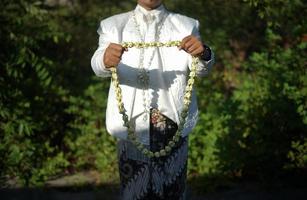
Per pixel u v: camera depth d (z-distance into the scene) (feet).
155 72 10.47
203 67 10.56
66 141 20.25
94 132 19.99
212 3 21.79
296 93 17.33
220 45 21.72
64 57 21.63
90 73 21.97
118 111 10.62
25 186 17.87
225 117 18.39
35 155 19.08
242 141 17.99
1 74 18.84
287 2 17.16
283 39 19.48
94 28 21.93
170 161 10.71
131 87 10.55
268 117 17.81
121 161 10.93
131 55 10.51
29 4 19.04
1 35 18.52
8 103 18.78
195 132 18.74
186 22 10.75
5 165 18.30
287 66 18.35
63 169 19.30
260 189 17.21
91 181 18.40
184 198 11.22
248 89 19.04
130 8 22.33
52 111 20.35
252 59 19.54
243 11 21.98
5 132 18.57
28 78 19.80
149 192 10.77
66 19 21.75
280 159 17.65
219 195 16.98
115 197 17.11
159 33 10.58
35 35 18.95
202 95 20.44
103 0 22.97
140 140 10.59
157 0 10.57
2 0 18.81
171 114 10.61
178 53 10.59
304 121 16.87
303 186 17.25
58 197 17.12
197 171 18.43
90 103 20.54
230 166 17.83
